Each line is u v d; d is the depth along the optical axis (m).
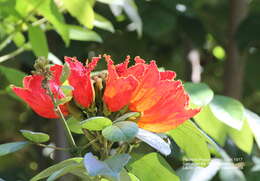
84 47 2.01
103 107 1.24
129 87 1.21
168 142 1.27
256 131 1.40
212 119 1.40
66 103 1.25
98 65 2.06
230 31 2.10
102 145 1.24
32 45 1.57
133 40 2.17
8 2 1.55
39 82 1.24
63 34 1.53
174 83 1.22
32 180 1.21
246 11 2.11
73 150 1.23
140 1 2.02
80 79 1.23
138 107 1.22
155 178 1.35
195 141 1.34
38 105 1.24
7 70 1.55
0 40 1.70
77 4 1.51
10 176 2.03
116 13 1.82
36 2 1.53
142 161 1.34
